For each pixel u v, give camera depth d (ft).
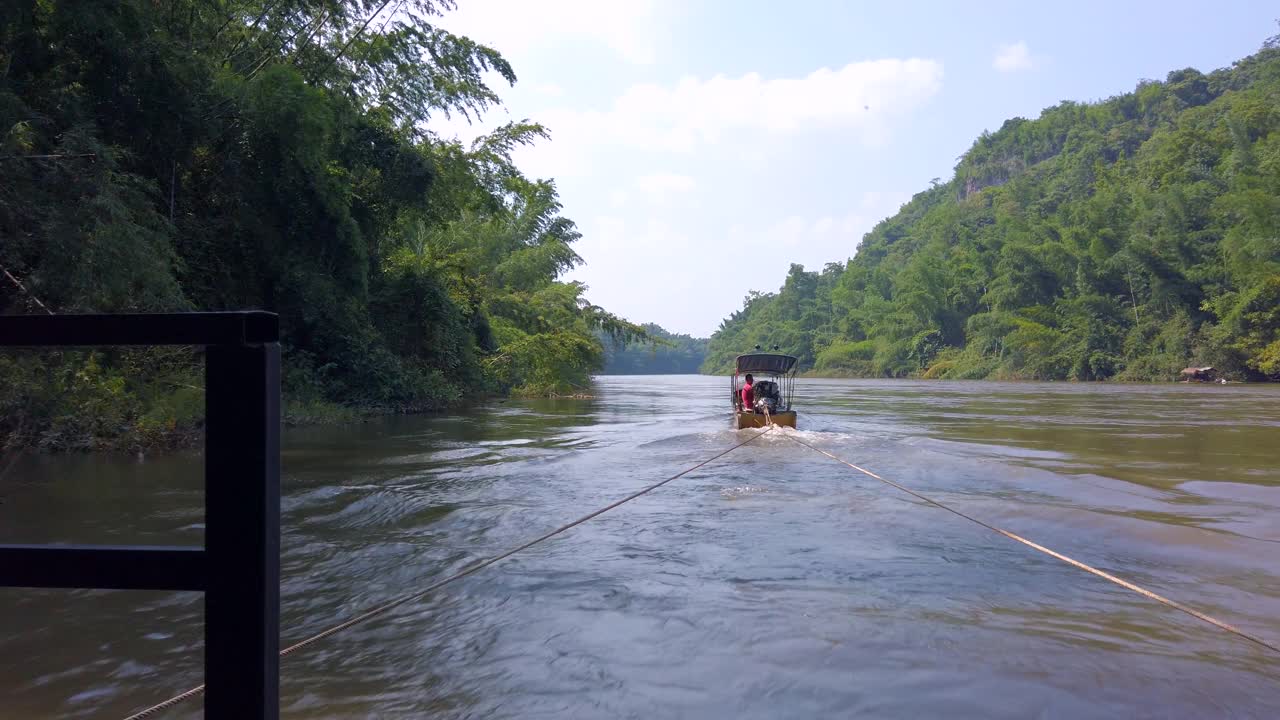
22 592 15.43
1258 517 22.68
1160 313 209.97
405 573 16.85
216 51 54.75
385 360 64.75
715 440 44.80
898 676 11.37
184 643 12.68
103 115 42.22
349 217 60.18
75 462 33.81
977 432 51.11
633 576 16.63
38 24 38.81
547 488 27.84
